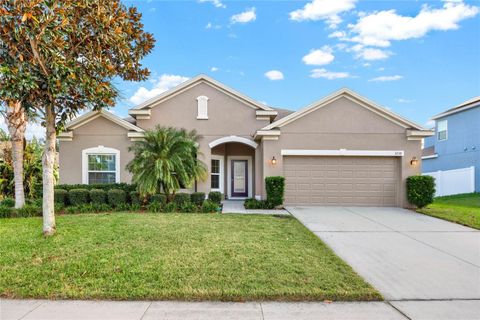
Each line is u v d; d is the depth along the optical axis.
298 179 13.16
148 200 11.43
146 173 10.97
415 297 4.30
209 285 4.42
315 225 9.01
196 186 14.80
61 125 7.81
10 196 12.98
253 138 15.02
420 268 5.46
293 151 13.02
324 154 13.01
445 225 9.14
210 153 15.04
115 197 11.26
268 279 4.66
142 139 13.80
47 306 3.92
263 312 3.80
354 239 7.45
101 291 4.22
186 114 15.04
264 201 12.38
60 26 6.67
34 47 6.53
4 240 6.71
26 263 5.29
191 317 3.66
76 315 3.70
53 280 4.59
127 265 5.19
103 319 3.60
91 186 12.45
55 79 6.73
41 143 14.69
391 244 7.02
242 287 4.36
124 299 4.10
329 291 4.27
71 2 6.94
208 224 8.53
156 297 4.13
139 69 10.07
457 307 4.02
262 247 6.34
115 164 14.12
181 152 11.47
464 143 19.70
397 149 12.95
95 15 7.41
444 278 5.00
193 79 14.94
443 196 17.27
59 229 7.65
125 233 7.31
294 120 13.11
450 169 20.89
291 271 5.01
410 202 12.46
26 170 12.98
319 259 5.67
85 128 14.07
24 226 8.16
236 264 5.29
